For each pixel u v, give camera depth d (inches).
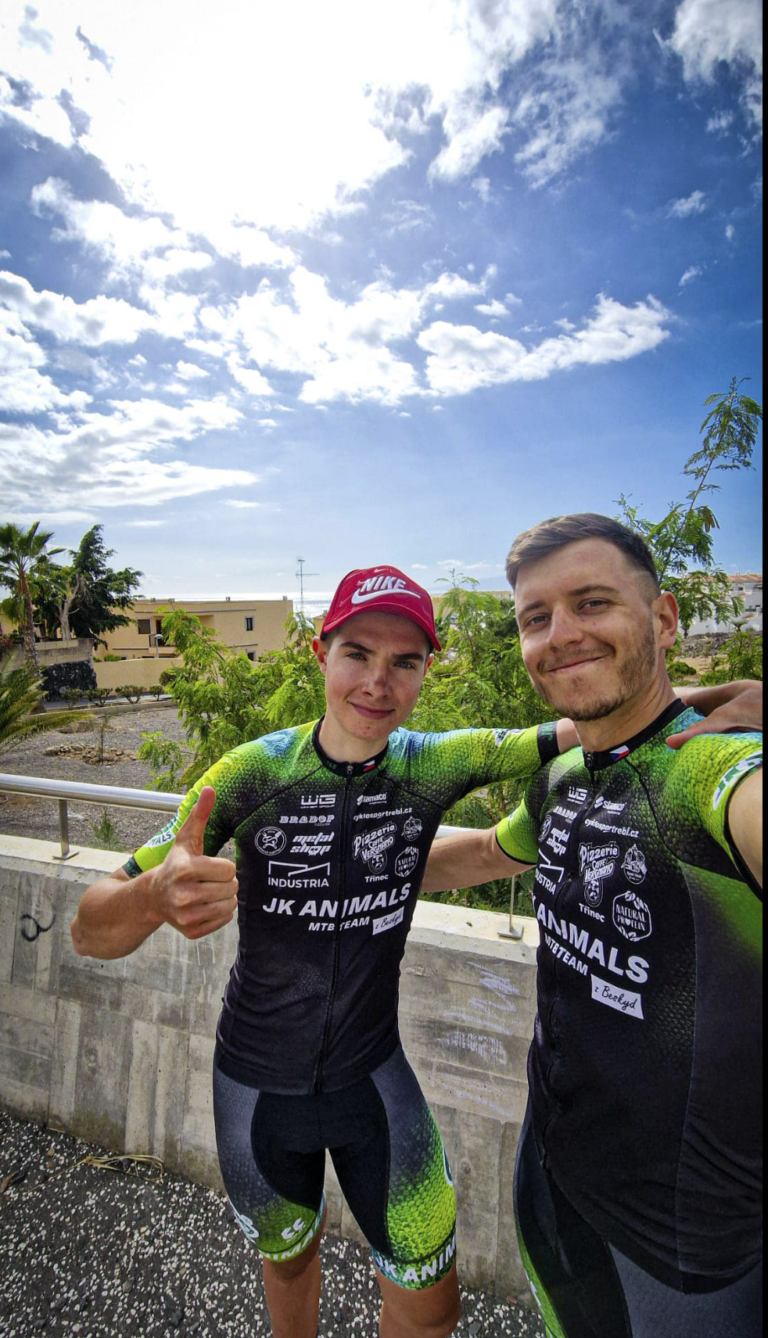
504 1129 64.2
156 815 400.5
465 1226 64.6
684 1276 31.2
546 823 41.6
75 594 1330.0
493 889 132.0
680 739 33.7
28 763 599.2
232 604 1515.7
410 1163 46.9
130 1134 80.0
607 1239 34.0
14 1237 70.1
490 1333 60.0
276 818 46.9
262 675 195.9
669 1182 31.4
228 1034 49.4
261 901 47.1
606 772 37.4
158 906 37.1
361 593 42.1
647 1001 32.2
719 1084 30.0
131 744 684.7
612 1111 33.4
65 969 87.1
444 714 124.6
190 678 202.5
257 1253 67.6
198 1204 73.4
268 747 49.8
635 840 34.0
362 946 46.9
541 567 35.8
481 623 144.3
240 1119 47.3
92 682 1194.0
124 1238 69.6
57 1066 85.7
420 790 48.1
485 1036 65.7
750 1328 29.5
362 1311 61.8
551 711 137.4
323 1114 46.3
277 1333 51.2
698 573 112.3
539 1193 38.9
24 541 1021.8
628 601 34.2
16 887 91.8
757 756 29.4
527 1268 40.6
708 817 30.4
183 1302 63.1
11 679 446.3
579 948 36.0
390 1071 49.0
